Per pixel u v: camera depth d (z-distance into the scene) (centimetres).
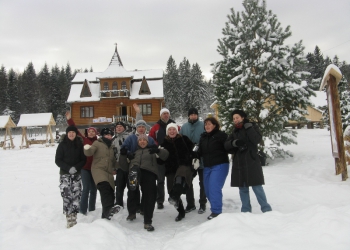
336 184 686
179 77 6781
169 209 616
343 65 5872
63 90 7950
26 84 8231
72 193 507
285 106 1078
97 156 534
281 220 390
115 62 3700
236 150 501
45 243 362
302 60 1082
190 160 541
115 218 556
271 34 1111
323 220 342
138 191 575
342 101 2056
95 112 3594
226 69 1134
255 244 314
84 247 354
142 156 520
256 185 480
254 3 1134
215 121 541
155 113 3606
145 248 405
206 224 412
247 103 1055
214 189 509
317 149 1347
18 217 564
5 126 2775
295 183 744
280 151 1156
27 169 1286
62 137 530
